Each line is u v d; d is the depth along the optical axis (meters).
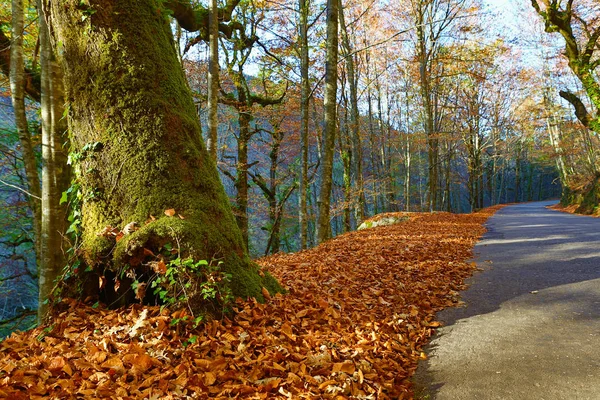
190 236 3.62
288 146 22.62
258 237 29.55
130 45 4.03
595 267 6.54
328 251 9.13
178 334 3.25
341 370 3.06
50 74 4.64
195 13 10.66
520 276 6.41
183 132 4.16
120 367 2.79
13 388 2.51
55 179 4.59
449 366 3.36
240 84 18.30
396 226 15.27
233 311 3.72
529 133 40.47
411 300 5.27
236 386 2.70
